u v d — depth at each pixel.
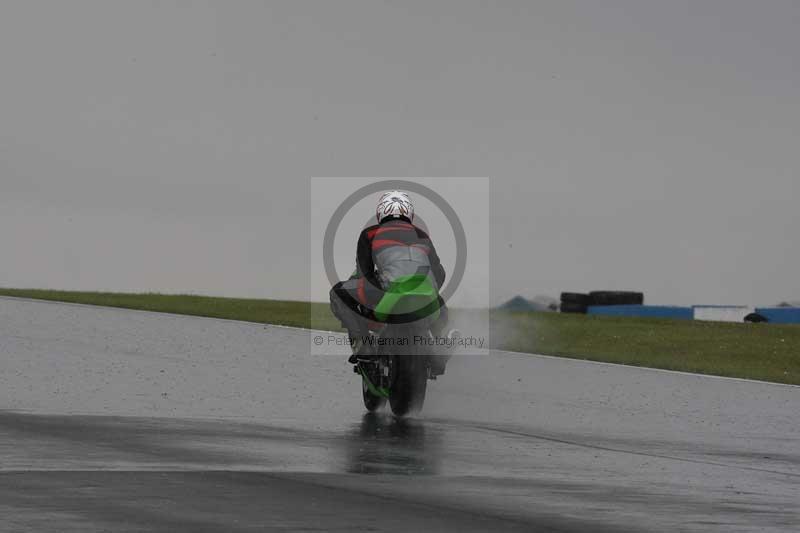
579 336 87.06
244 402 47.31
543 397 52.94
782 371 70.69
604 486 31.77
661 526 26.72
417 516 26.73
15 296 102.75
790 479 34.22
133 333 73.94
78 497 27.39
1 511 25.70
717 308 138.50
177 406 45.28
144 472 30.92
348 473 32.19
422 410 47.53
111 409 43.59
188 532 24.39
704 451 39.31
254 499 27.95
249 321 86.56
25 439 35.62
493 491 30.25
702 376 64.31
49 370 54.72
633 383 59.50
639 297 143.00
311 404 47.66
